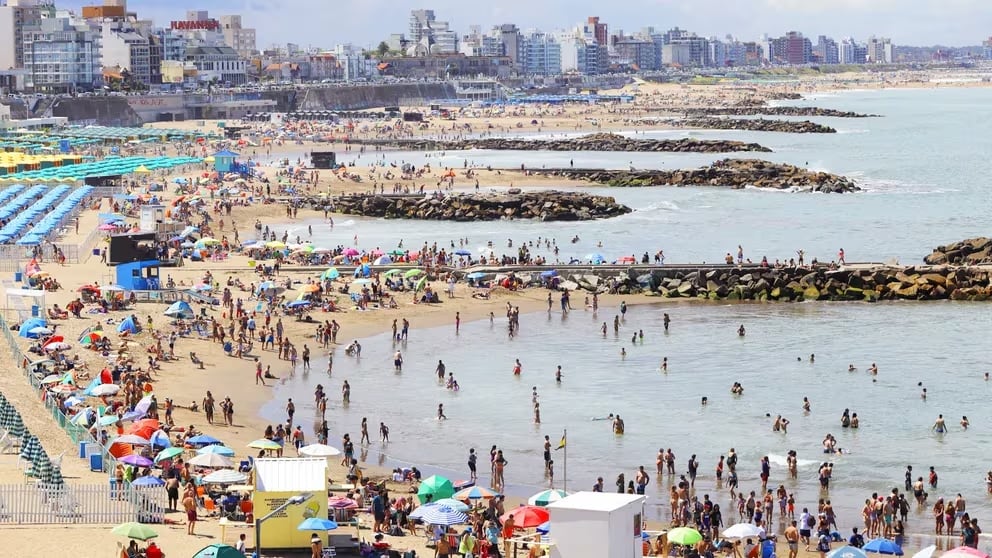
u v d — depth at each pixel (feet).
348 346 419.54
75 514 228.43
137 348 386.93
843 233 651.25
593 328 449.06
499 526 232.73
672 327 450.30
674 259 572.92
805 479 285.23
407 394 360.07
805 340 426.10
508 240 625.82
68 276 484.33
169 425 299.17
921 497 270.05
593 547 185.98
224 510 238.07
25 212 611.06
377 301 478.18
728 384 367.66
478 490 247.70
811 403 345.72
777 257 579.48
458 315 447.83
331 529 215.51
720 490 278.26
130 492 230.48
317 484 218.18
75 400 301.22
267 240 620.90
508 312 449.06
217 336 409.28
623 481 274.16
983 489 277.64
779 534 251.60
